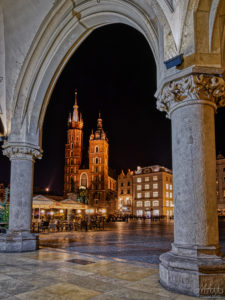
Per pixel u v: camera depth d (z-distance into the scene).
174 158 4.66
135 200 77.75
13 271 5.52
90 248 10.65
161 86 4.85
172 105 4.77
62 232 19.80
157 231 21.67
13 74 8.66
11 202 8.59
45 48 8.26
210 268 3.92
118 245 11.72
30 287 4.36
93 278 4.95
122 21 7.24
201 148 4.38
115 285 4.48
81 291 4.15
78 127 97.94
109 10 7.07
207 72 4.37
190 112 4.52
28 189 8.74
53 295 3.96
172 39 4.70
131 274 5.27
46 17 7.71
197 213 4.21
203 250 4.08
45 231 20.08
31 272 5.43
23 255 7.54
